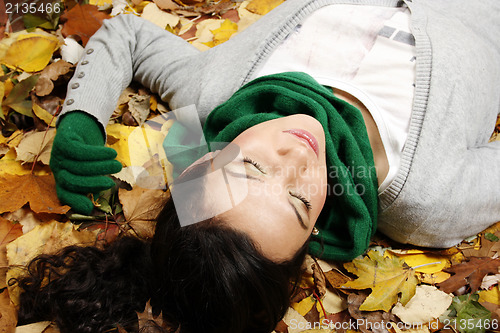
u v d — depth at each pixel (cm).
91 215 129
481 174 123
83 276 103
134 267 104
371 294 118
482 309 118
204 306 93
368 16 138
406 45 131
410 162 117
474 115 127
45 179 126
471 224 125
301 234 100
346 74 131
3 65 154
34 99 146
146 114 149
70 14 166
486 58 135
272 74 126
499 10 147
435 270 128
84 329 97
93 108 129
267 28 138
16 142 141
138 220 126
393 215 123
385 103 125
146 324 94
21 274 112
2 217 121
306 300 121
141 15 178
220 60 137
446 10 144
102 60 140
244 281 91
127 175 133
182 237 93
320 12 139
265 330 106
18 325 106
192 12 186
